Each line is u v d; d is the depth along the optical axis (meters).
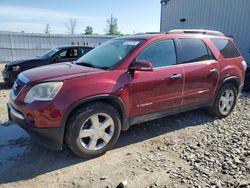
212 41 5.32
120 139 4.54
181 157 3.92
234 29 12.56
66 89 3.51
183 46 4.78
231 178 3.37
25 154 3.94
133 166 3.65
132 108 4.11
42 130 3.46
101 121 3.88
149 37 4.44
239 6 12.22
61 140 3.58
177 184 3.23
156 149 4.18
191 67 4.76
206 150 4.15
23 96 3.61
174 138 4.62
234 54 5.72
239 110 6.39
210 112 5.68
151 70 3.94
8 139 4.45
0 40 19.03
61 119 3.48
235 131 4.97
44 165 3.65
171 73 4.45
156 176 3.40
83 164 3.69
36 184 3.22
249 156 3.94
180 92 4.66
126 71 3.99
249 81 8.76
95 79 3.72
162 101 4.45
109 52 4.51
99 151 3.87
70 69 4.04
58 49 9.82
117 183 3.25
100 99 3.79
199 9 14.48
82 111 3.61
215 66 5.19
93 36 22.72
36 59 9.47
